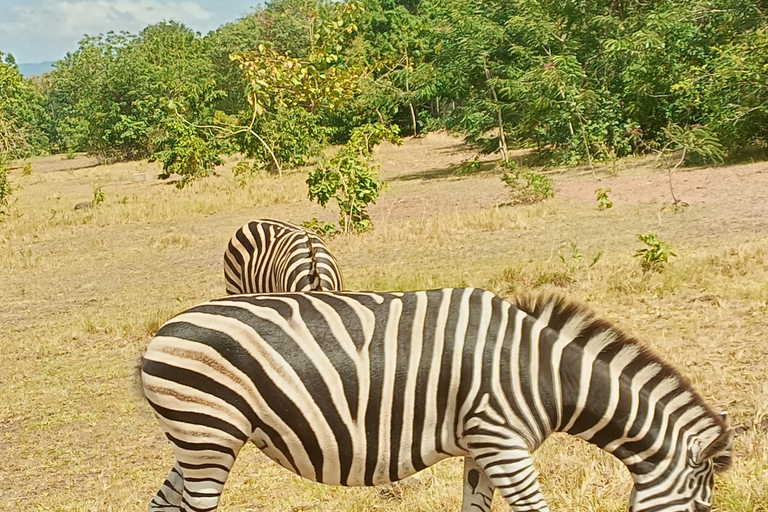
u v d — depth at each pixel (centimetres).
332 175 1404
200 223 1755
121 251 1507
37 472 601
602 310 814
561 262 1018
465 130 2512
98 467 600
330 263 630
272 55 2291
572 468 479
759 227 1111
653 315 783
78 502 531
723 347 673
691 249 1028
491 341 354
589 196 1543
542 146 2322
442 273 1027
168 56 5044
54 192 2872
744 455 472
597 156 2064
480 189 1859
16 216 2014
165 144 3356
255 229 736
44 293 1233
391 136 1505
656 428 349
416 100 3148
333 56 2302
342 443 355
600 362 356
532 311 365
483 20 2345
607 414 351
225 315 360
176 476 396
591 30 2288
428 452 360
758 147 1814
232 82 4922
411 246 1259
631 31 2172
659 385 354
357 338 355
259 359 352
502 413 349
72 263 1438
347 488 517
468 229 1341
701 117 1950
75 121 5112
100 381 799
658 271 919
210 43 5734
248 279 734
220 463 358
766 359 637
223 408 353
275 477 548
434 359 353
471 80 2384
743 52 1748
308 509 489
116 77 4316
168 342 358
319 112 3159
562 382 352
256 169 2545
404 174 2411
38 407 739
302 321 358
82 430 677
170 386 355
